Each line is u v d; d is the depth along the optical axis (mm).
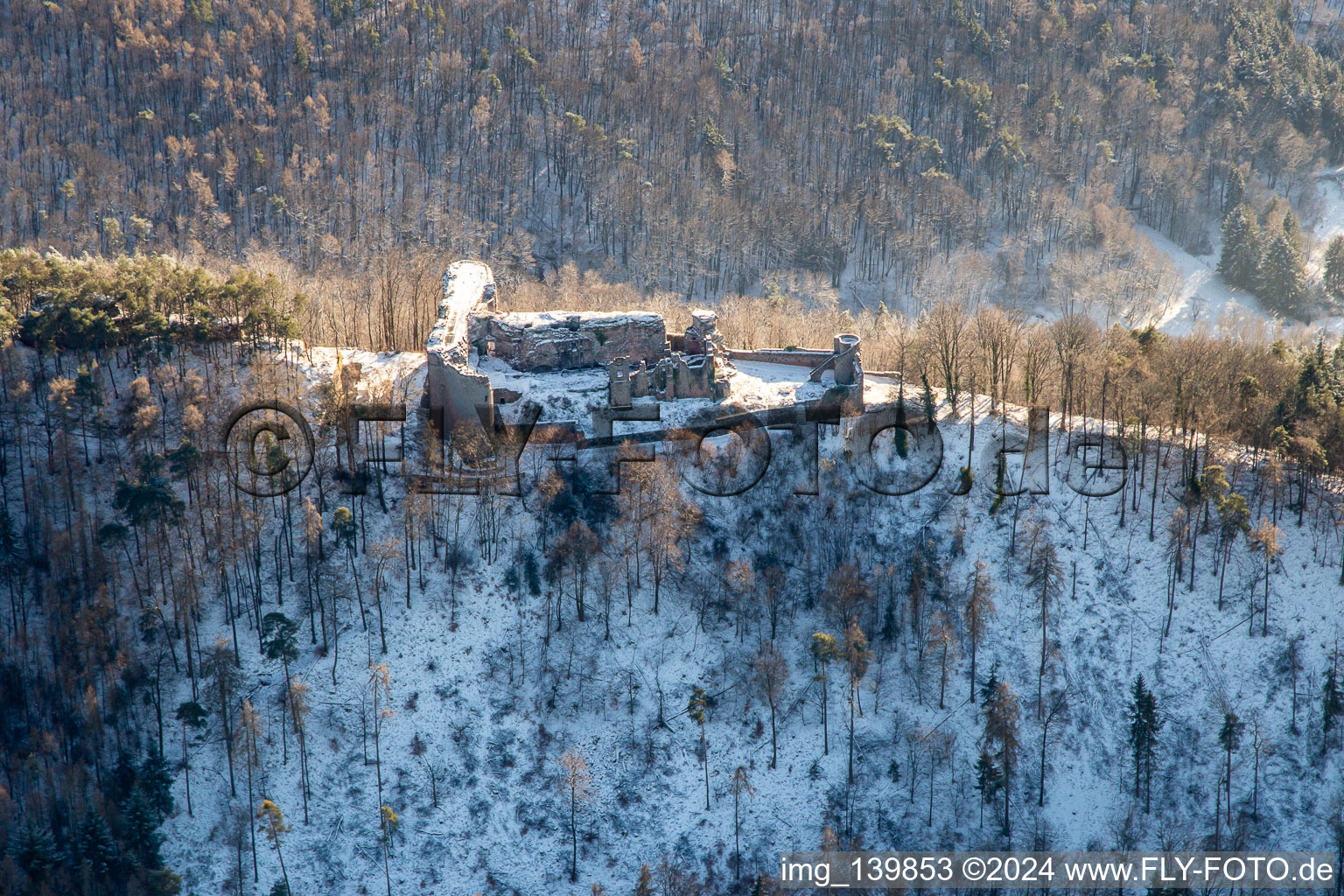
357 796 118062
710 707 126875
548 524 136125
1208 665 133250
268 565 131375
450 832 117250
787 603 134000
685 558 136125
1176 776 126562
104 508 134375
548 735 123938
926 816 123062
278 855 113938
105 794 114688
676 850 118688
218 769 117625
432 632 128875
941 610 134250
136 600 127062
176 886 108500
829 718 127250
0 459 137875
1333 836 122688
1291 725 129250
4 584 127812
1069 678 131375
